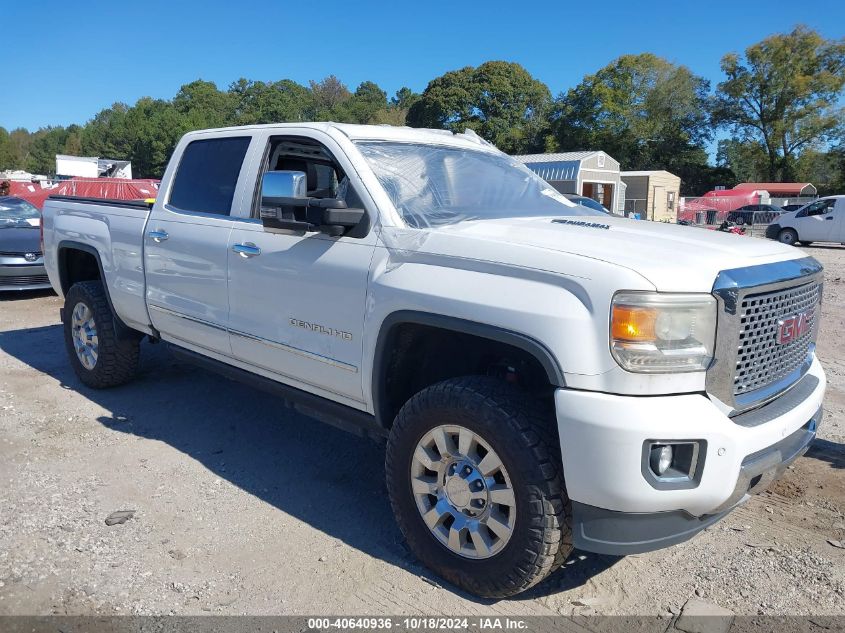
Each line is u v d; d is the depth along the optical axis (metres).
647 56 59.59
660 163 63.44
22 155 143.75
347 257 3.30
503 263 2.76
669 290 2.47
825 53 57.09
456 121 62.25
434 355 3.33
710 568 3.20
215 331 4.13
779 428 2.71
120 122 98.75
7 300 9.83
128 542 3.32
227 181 4.20
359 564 3.20
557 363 2.54
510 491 2.71
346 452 4.53
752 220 31.59
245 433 4.80
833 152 59.03
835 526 3.58
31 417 4.97
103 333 5.27
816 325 3.39
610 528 2.58
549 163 36.84
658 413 2.43
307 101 108.12
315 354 3.49
